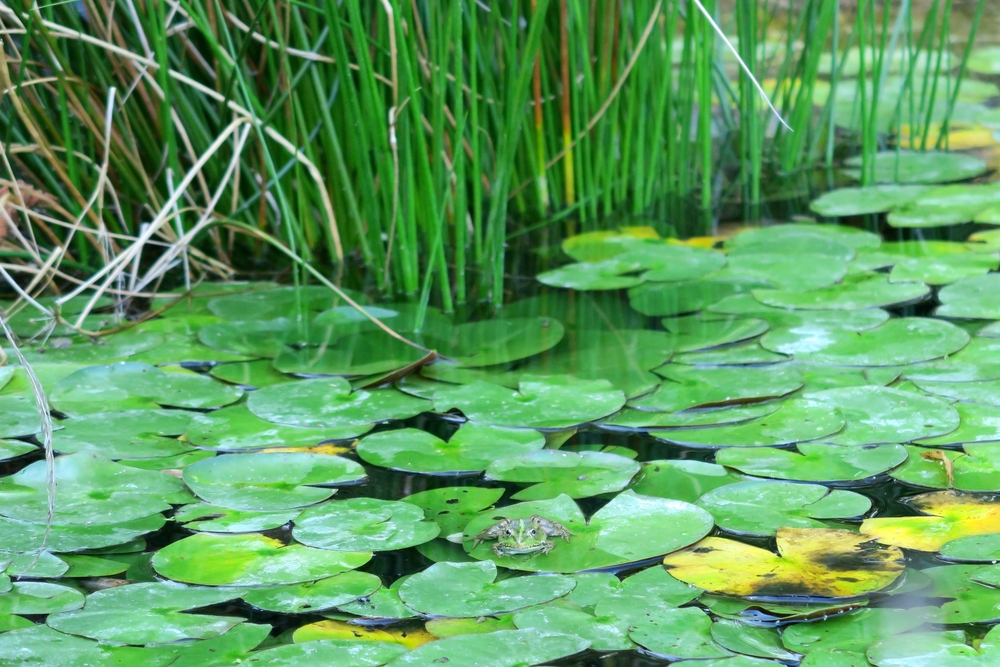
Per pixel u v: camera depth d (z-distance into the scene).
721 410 3.36
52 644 2.99
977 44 6.50
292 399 3.42
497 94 4.36
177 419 3.38
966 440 3.26
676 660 2.96
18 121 3.87
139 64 3.78
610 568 3.08
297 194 4.16
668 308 3.69
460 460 3.27
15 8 3.73
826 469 3.22
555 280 3.85
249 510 3.18
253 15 3.88
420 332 3.65
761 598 3.02
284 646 2.99
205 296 3.83
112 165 4.04
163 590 3.06
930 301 3.64
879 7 6.96
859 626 2.99
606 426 3.34
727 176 5.00
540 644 2.98
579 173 4.41
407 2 3.71
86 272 3.91
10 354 3.58
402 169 3.81
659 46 4.45
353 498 3.20
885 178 4.68
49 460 3.16
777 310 3.65
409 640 3.00
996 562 3.06
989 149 4.96
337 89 3.94
